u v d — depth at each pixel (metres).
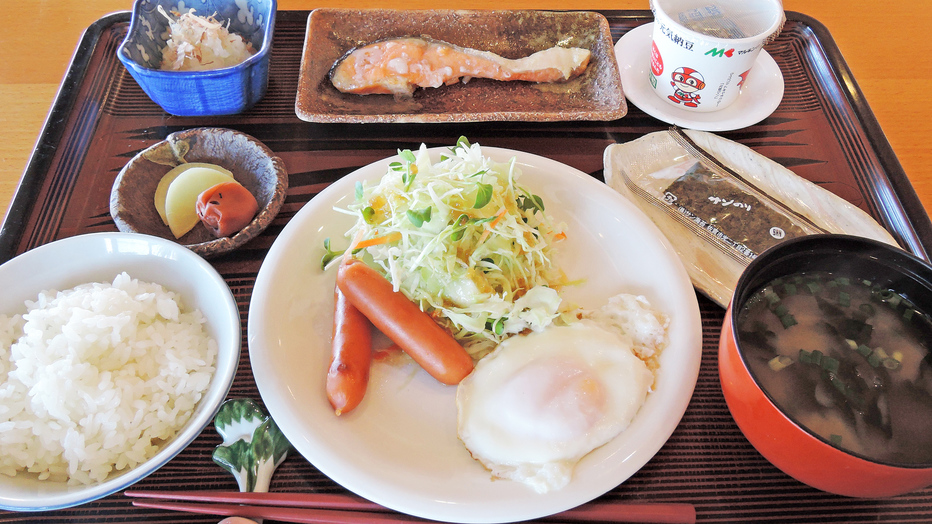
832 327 0.32
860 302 0.32
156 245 0.35
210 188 0.38
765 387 0.30
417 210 0.37
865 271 0.32
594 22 0.51
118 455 0.31
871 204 0.43
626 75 0.49
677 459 0.33
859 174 0.45
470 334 0.38
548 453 0.31
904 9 0.57
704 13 0.45
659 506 0.31
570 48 0.50
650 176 0.43
